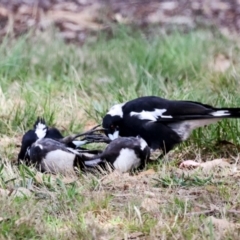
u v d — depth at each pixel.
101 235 8.38
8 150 11.86
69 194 9.45
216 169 10.72
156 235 8.38
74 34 20.39
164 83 15.23
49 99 13.85
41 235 8.41
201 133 11.84
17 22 20.72
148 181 10.16
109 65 16.34
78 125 13.05
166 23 21.17
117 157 10.62
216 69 16.05
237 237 8.23
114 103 13.56
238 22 21.16
